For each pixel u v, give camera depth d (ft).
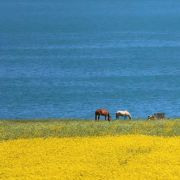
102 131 327.06
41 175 232.32
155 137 303.68
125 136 307.37
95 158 256.73
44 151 271.69
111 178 226.38
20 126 356.79
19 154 266.77
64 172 235.20
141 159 253.24
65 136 315.58
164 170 235.61
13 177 229.45
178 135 316.19
